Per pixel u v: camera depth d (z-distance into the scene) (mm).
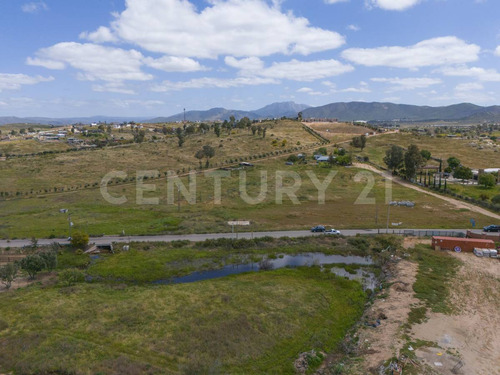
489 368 30500
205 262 55969
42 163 141375
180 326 36875
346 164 133500
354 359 32094
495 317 39375
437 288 45844
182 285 47406
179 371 29953
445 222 74812
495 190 103812
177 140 188750
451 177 123188
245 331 36312
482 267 52562
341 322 39469
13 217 79500
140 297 43438
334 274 51969
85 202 93500
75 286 46500
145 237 65625
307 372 30938
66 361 30547
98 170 132750
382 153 156375
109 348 32938
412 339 34500
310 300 43719
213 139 182625
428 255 57406
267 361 32188
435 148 167625
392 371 29172
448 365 30484
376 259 57750
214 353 32750
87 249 59344
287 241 64188
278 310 40906
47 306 40562
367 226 72000
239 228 70562
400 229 70125
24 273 50875
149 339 34531
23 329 35875
